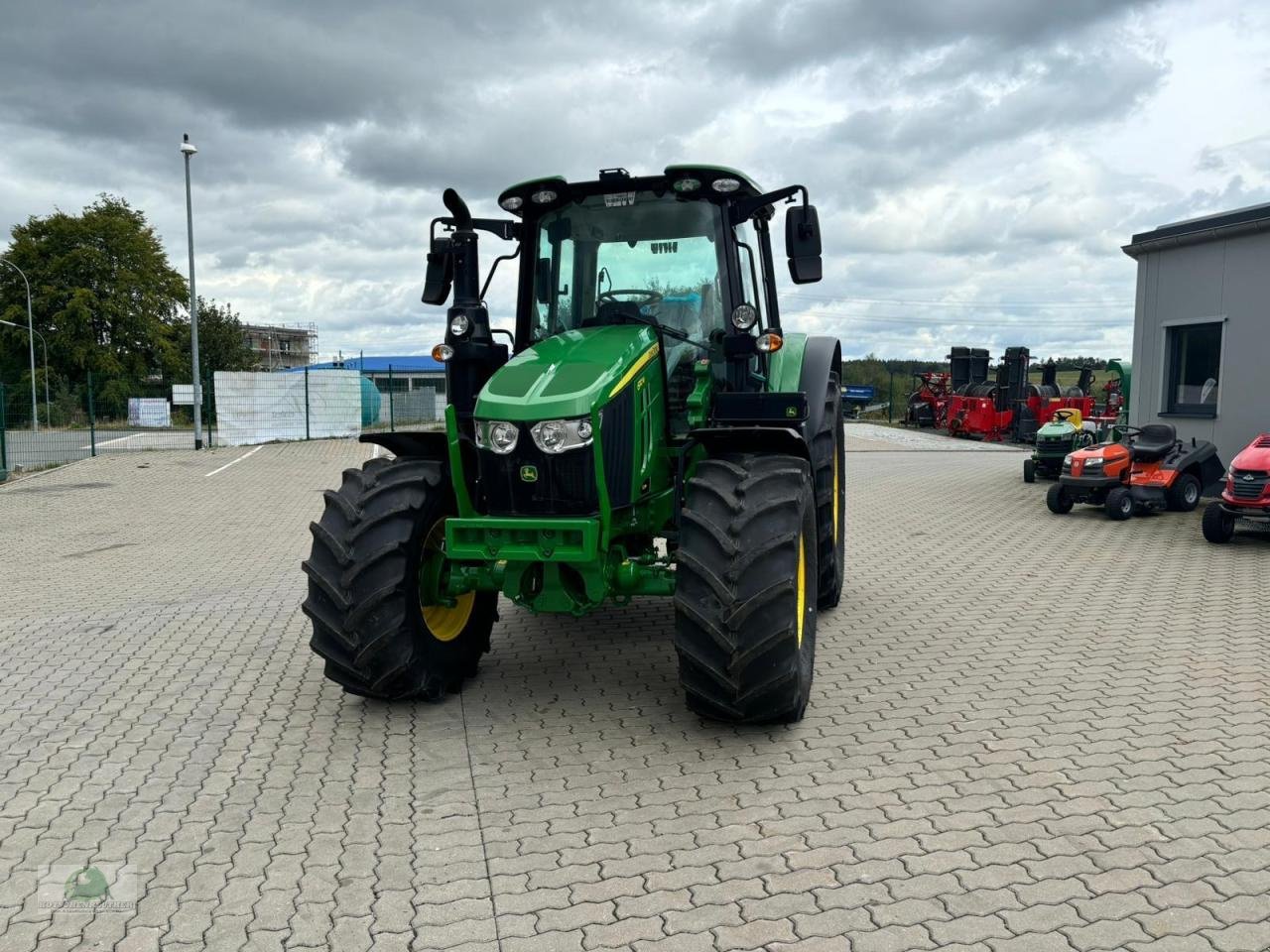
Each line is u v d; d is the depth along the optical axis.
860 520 11.24
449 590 4.69
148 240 50.81
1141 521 10.62
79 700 5.07
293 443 23.83
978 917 2.86
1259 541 9.18
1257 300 10.79
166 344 49.06
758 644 3.96
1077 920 2.83
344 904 3.02
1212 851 3.22
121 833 3.53
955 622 6.33
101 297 48.62
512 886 3.11
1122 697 4.77
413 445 5.03
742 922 2.86
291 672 5.51
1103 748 4.12
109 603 7.51
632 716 4.64
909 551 9.05
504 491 4.36
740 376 4.86
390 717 4.70
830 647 5.78
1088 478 10.93
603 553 4.27
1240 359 11.02
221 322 50.31
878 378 53.72
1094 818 3.47
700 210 5.04
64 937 2.87
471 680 5.26
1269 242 10.59
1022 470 17.08
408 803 3.73
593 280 5.19
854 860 3.21
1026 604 6.80
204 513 12.73
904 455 21.08
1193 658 5.40
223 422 23.30
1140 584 7.38
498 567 4.56
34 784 3.98
